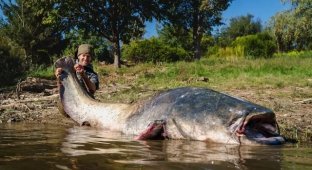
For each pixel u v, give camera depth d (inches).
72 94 284.5
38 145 183.6
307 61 796.0
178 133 214.2
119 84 596.4
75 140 203.0
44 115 330.6
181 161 149.9
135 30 1205.7
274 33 1604.3
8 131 242.7
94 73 295.6
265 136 202.2
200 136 206.4
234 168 139.6
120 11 1143.6
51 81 732.7
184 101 222.1
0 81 721.6
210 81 563.8
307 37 1502.2
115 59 1124.5
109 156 157.0
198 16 1536.7
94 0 1125.1
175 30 1569.9
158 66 877.2
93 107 272.1
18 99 444.1
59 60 287.7
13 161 144.3
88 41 1494.8
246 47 1270.9
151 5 1186.0
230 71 690.8
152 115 229.9
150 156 159.5
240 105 202.2
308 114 293.4
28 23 1393.9
